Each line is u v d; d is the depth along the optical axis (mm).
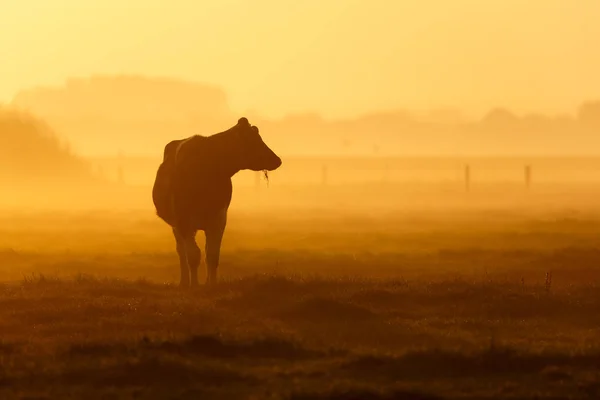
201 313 63219
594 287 74125
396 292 70438
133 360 48906
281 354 52344
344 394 43500
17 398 43719
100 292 72812
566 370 48000
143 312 64062
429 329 59625
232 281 75312
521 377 47281
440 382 46469
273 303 67312
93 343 53062
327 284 73375
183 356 51062
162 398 43906
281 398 42688
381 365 49375
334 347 53312
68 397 43906
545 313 65625
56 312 64500
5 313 64938
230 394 44312
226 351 52469
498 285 73438
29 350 53062
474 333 58781
